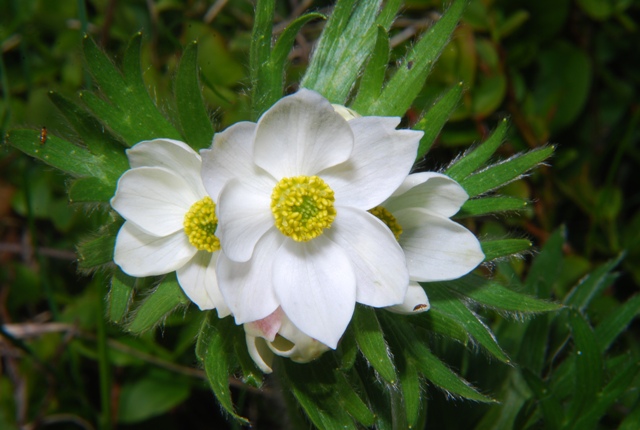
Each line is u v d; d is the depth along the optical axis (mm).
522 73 274
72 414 240
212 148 151
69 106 166
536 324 212
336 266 158
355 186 158
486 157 172
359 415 164
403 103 170
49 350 240
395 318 170
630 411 201
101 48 170
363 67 177
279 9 267
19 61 258
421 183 157
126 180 158
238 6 261
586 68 264
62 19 255
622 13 268
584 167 266
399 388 173
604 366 206
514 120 257
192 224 161
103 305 225
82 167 167
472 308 193
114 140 169
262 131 152
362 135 154
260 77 169
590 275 224
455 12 171
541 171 261
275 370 177
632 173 287
